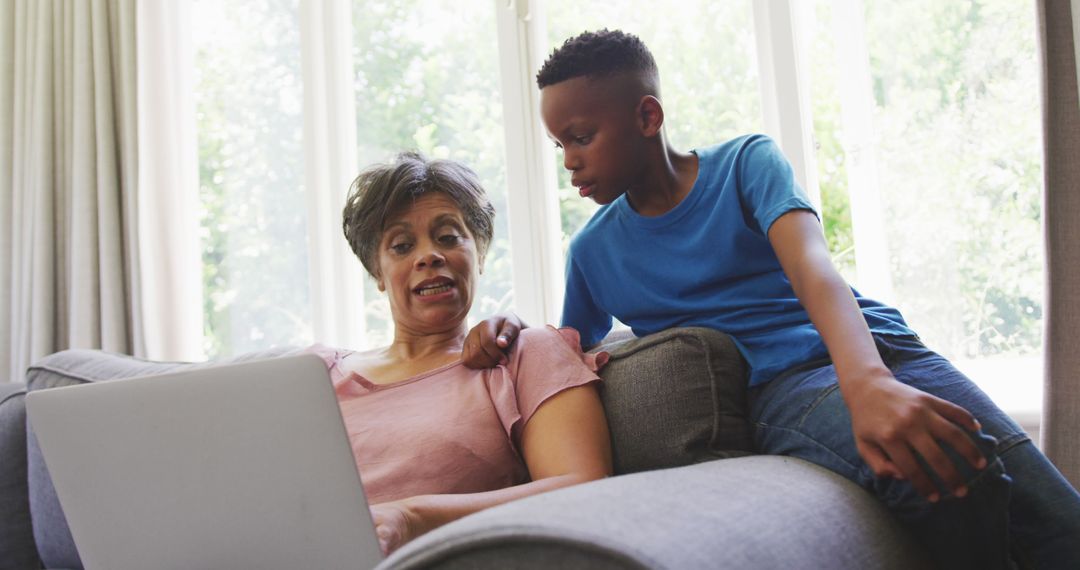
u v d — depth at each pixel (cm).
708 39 222
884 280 203
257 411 81
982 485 79
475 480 119
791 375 111
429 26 252
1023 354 190
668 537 59
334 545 81
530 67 236
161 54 255
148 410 85
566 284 148
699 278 126
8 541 163
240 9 264
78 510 93
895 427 78
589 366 125
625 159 126
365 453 123
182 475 85
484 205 150
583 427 116
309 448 80
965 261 196
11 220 257
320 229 255
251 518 83
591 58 125
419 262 138
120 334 244
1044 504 92
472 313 242
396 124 253
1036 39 174
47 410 92
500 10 240
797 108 209
